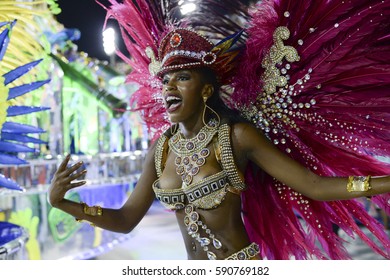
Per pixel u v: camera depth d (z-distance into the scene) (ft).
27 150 8.86
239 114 7.07
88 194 19.72
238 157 6.58
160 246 21.29
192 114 6.62
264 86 6.89
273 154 6.49
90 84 22.07
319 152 6.94
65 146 21.50
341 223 7.03
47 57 17.95
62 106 19.90
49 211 16.88
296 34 6.79
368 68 6.56
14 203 15.34
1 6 10.74
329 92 6.79
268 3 6.89
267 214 7.20
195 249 6.78
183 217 6.78
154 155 7.23
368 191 5.95
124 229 7.30
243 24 7.42
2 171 15.29
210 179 6.44
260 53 6.81
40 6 14.11
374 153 6.84
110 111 23.50
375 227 6.98
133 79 8.02
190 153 6.66
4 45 8.89
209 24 7.57
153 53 7.18
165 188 6.81
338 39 6.65
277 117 6.96
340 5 6.61
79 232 18.98
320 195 6.24
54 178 6.77
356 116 6.70
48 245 16.80
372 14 6.50
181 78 6.59
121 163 22.36
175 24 7.48
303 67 6.81
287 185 6.56
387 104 6.58
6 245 10.19
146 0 7.55
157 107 7.99
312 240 7.23
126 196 23.09
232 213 6.60
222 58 6.68
